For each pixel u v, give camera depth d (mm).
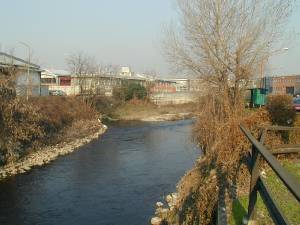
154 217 14602
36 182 20688
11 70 31250
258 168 5742
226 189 9547
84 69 67750
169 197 16969
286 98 14820
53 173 22766
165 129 45781
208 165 13648
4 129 24312
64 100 45312
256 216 6699
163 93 75688
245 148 10102
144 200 17484
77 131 38906
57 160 26688
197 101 23406
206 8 21500
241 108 19000
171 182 20406
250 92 29328
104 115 57250
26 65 43594
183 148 31484
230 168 10281
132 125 51125
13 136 25297
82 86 58594
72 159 27125
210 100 20766
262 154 3738
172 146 32750
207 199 9562
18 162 24766
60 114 39094
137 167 24438
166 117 60562
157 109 67438
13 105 25500
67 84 74812
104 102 60250
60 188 19578
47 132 33281
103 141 36062
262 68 21438
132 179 21312
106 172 23078
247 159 7461
